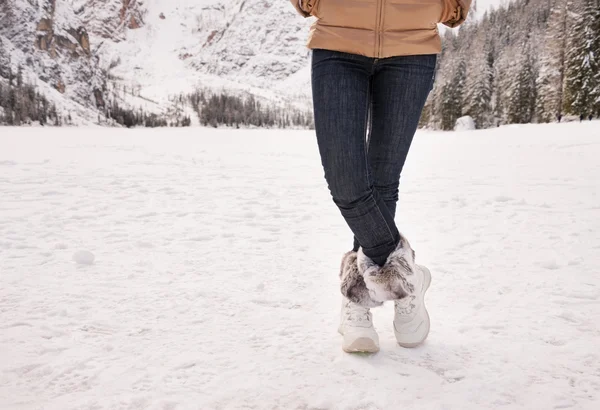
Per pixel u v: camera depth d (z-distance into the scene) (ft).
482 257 9.90
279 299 7.28
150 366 5.04
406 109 5.10
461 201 17.02
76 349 5.44
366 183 4.86
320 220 14.30
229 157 40.93
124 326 6.15
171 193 19.34
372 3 4.72
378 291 5.16
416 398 4.45
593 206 15.67
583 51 120.98
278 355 5.33
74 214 14.34
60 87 396.57
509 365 5.12
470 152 45.27
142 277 8.39
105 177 23.93
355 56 4.89
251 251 10.44
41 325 6.11
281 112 587.27
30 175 23.89
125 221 13.62
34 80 375.45
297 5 5.03
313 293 7.63
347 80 4.83
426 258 9.88
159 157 38.60
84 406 4.26
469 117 175.01
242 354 5.35
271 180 24.29
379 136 5.25
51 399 4.38
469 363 5.17
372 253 5.23
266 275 8.61
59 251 10.18
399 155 5.31
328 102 4.81
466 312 6.79
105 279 8.23
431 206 16.56
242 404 4.34
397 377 4.83
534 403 4.38
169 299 7.22
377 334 5.53
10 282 7.95
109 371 4.92
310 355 5.34
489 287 7.90
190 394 4.49
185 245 10.93
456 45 240.32
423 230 12.75
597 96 119.65
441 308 6.97
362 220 5.01
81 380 4.74
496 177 24.73
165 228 12.76
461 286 7.98
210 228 12.85
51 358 5.19
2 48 375.04
